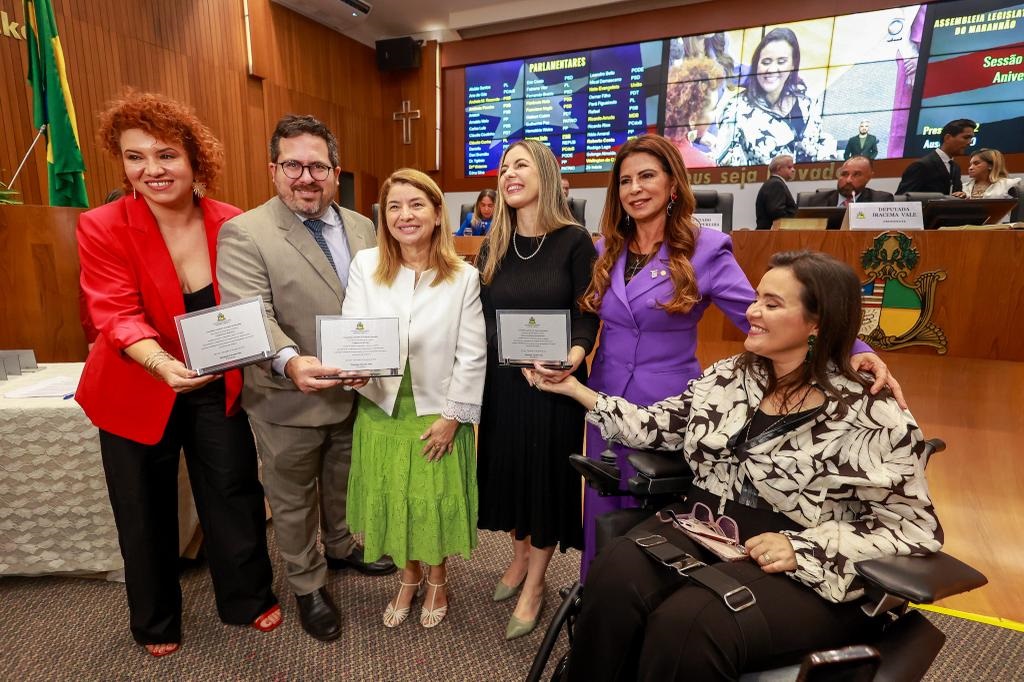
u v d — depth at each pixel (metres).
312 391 1.32
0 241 2.20
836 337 1.05
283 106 6.07
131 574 1.42
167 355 1.22
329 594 1.67
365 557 1.50
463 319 1.45
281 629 1.60
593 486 1.28
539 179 1.48
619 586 1.03
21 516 1.71
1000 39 4.80
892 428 1.00
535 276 1.50
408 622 1.63
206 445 1.45
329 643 1.54
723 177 5.88
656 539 1.07
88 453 1.70
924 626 0.89
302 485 1.53
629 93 6.17
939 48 4.98
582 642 1.06
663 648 0.90
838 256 2.39
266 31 5.80
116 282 1.28
